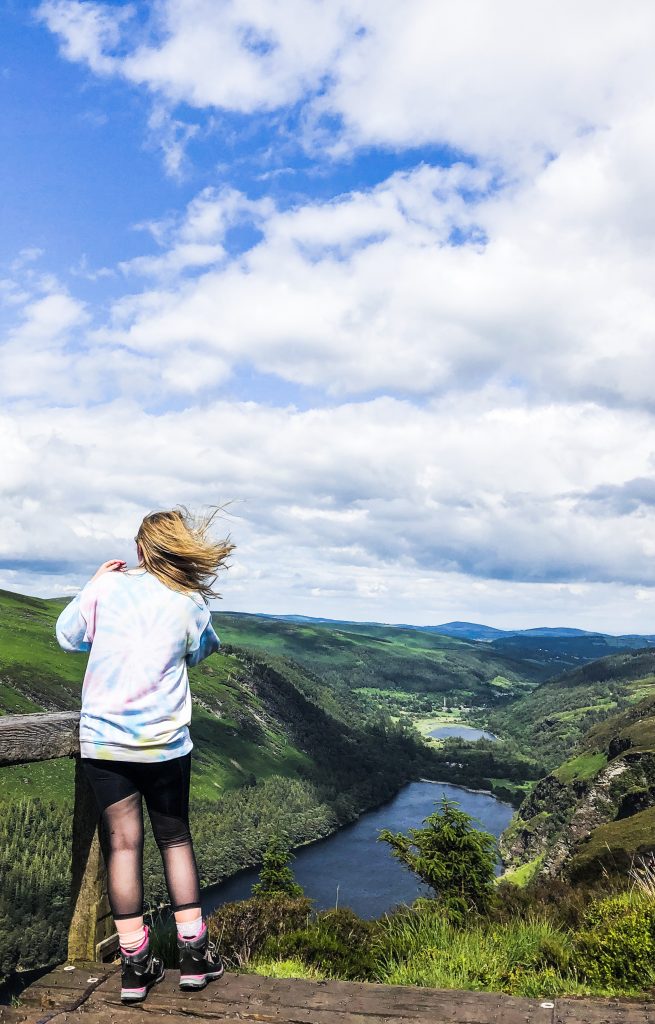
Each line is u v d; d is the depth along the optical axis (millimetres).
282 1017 3088
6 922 102688
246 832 173625
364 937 6484
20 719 3621
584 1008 3273
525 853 140875
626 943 4836
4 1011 3176
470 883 12633
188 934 3303
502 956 5316
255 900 7152
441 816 13898
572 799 148375
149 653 3318
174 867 3326
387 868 144500
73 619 3492
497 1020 3127
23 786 162000
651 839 20812
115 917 3229
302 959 6078
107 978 3512
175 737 3275
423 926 6188
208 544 3701
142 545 3664
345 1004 3230
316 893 122000
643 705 188375
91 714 3236
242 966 5832
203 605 3605
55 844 133750
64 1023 3033
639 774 115938
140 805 3289
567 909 7496
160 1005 3180
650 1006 3307
